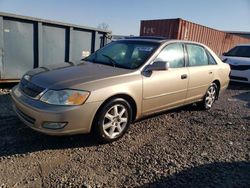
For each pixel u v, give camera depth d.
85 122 3.62
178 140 4.39
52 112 3.39
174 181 3.15
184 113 5.95
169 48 4.95
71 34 7.11
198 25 14.04
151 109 4.58
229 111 6.44
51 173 3.12
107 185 2.98
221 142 4.46
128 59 4.65
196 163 3.63
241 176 3.39
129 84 4.04
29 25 6.41
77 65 4.43
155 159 3.65
